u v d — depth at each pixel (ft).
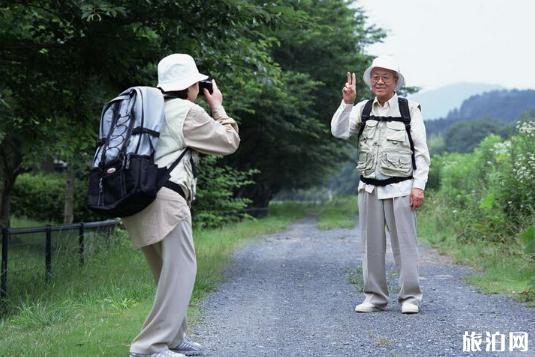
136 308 21.97
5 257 26.61
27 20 30.71
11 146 43.60
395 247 21.25
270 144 92.79
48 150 42.09
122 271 30.66
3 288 26.30
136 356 14.55
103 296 24.36
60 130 36.65
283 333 18.61
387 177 20.83
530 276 27.02
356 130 21.54
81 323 19.71
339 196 215.92
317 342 17.52
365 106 21.27
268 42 38.34
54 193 80.28
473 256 35.37
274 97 75.82
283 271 32.89
